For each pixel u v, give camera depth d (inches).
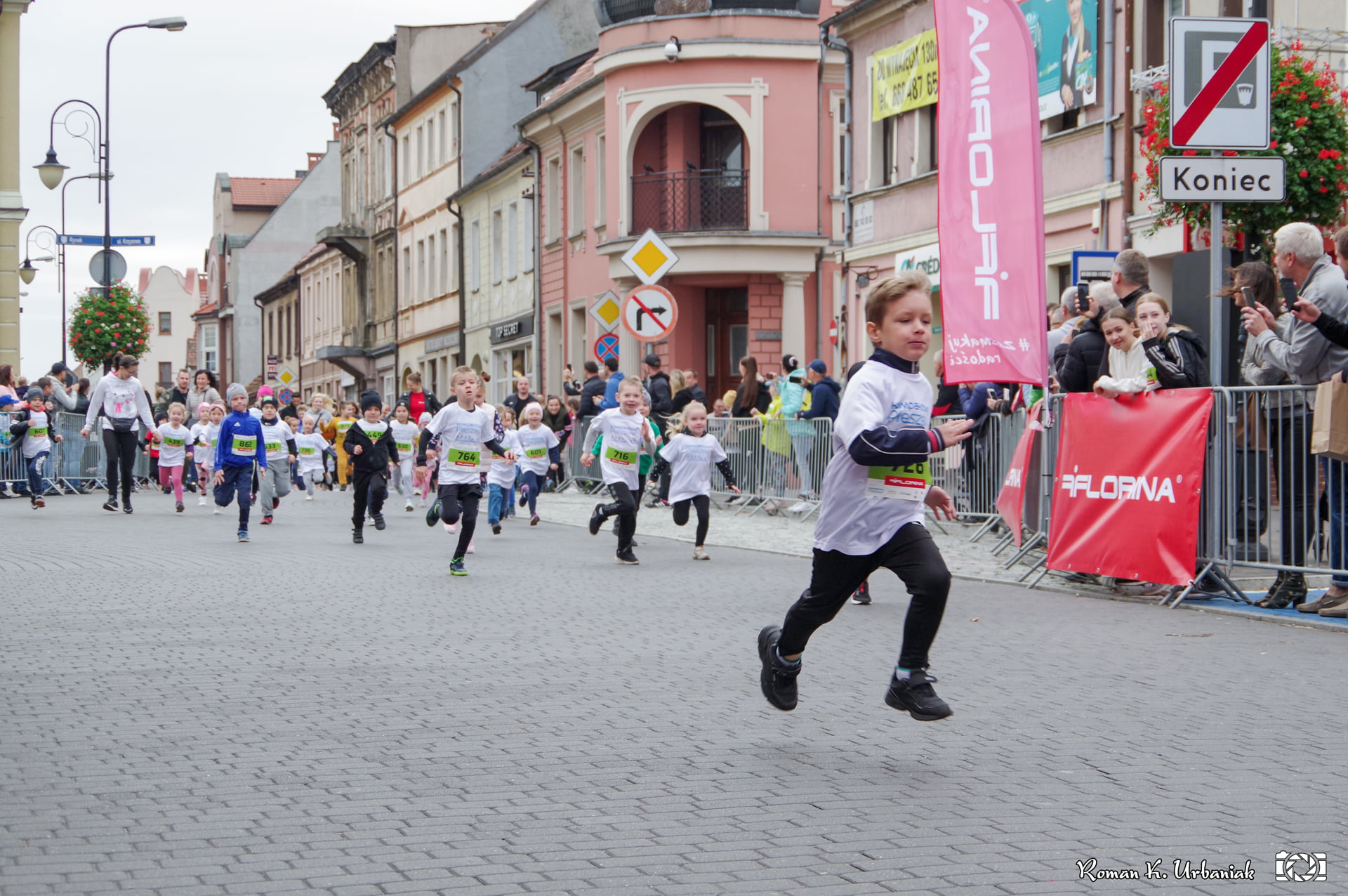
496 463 752.3
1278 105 584.7
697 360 1449.3
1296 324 390.3
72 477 1210.6
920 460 237.9
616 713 280.2
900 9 1079.6
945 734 260.2
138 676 320.8
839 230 1397.6
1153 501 433.7
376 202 2578.7
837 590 249.0
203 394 1301.7
